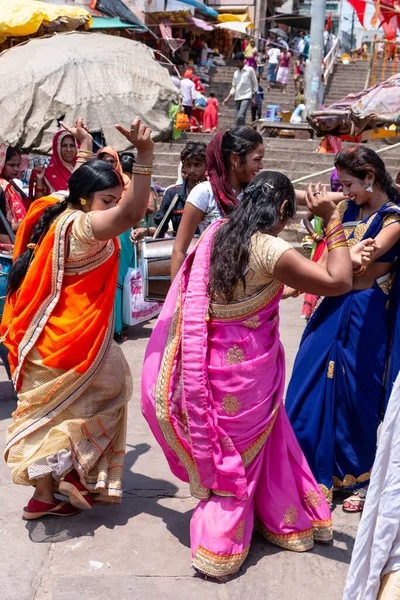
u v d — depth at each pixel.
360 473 3.19
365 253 2.83
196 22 20.81
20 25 14.05
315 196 2.62
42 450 2.82
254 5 25.91
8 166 5.12
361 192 3.05
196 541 2.66
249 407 2.64
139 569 2.68
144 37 19.75
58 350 2.84
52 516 3.05
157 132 12.20
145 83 12.34
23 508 3.12
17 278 3.07
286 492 2.83
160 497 3.27
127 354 5.48
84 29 15.80
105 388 2.97
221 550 2.60
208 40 25.19
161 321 2.81
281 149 12.67
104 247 2.85
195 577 2.64
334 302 3.18
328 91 19.44
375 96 7.08
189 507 3.19
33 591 2.53
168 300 2.82
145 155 2.51
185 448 2.69
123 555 2.77
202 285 2.62
